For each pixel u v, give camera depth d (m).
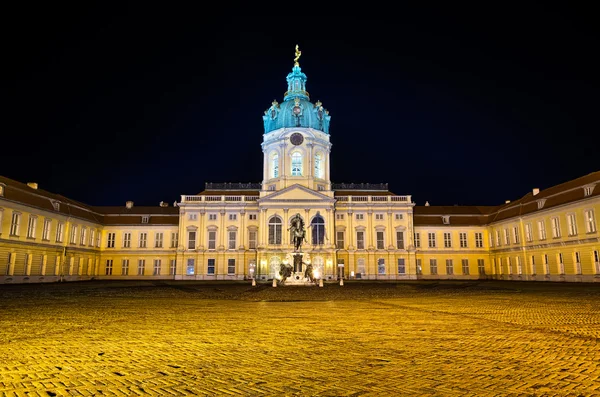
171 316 17.95
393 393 7.39
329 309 20.83
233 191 74.25
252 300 26.56
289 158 69.94
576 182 54.00
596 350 10.66
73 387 7.84
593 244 47.97
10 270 48.69
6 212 47.81
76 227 62.94
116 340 12.28
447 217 74.38
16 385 7.96
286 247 65.12
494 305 22.09
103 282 57.03
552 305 21.77
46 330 14.05
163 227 71.94
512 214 64.69
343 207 70.00
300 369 9.00
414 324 15.26
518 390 7.53
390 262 69.00
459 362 9.49
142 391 7.62
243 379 8.30
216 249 68.38
